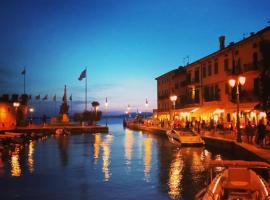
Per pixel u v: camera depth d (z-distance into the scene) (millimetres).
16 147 46000
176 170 26422
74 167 28969
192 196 18797
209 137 39562
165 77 89188
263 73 37875
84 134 77562
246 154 27344
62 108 92312
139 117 112750
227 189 14312
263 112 38562
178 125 58219
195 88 65688
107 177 24188
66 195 19516
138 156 35438
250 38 44656
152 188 20688
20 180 23672
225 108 51438
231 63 50938
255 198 13414
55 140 60375
